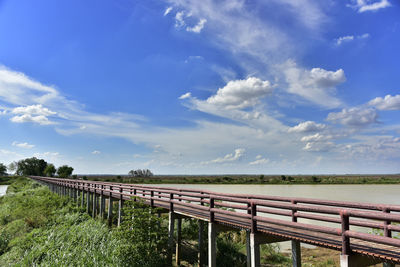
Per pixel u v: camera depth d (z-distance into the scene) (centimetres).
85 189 2156
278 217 1912
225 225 862
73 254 1086
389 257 476
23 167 11306
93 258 1029
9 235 1533
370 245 555
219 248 1263
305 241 625
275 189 5044
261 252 1292
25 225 1678
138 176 11625
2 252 1363
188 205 1020
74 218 1750
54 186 3484
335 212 545
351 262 524
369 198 3111
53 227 1583
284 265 1138
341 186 6253
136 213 1120
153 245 1111
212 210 893
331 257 1233
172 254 1205
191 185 7025
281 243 1532
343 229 528
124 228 1134
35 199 2627
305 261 1197
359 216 503
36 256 1144
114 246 1123
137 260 1048
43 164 11556
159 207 1240
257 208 731
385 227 475
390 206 496
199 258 1116
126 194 1406
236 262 1135
